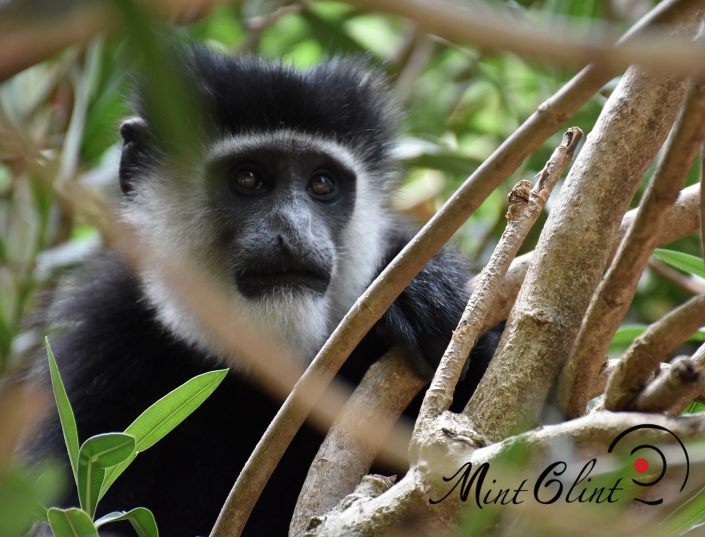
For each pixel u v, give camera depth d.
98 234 8.22
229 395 7.00
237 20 9.95
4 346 6.67
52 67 9.94
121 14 1.48
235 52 9.22
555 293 4.00
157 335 7.14
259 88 7.52
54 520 3.35
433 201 10.64
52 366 3.83
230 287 6.97
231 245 7.13
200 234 7.22
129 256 7.25
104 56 8.60
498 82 9.68
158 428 3.87
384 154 8.43
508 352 3.93
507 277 5.14
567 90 3.09
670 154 3.08
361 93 8.16
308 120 7.54
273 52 10.93
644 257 3.38
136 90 8.10
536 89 9.81
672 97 3.98
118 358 7.09
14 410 2.75
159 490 6.64
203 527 6.77
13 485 2.26
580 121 8.40
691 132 2.99
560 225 4.08
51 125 9.91
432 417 3.76
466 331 3.96
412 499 3.50
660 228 3.28
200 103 7.04
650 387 3.26
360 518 3.57
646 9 8.89
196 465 6.81
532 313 3.97
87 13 1.51
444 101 10.88
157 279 7.21
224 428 7.01
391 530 3.51
